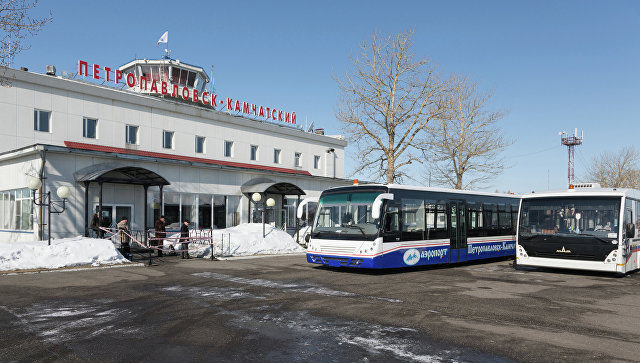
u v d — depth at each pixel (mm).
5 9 17109
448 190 18156
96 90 27594
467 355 6473
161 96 35156
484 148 40344
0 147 23875
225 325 8109
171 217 27047
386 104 33844
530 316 9000
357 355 6453
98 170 22844
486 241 19641
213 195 29625
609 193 14836
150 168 25922
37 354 6402
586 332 7789
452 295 11352
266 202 30406
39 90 25453
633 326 8250
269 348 6758
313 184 36938
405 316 8922
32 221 21672
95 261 16844
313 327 8016
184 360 6188
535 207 16188
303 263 18484
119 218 24359
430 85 33594
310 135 42406
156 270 15828
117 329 7785
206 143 33375
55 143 25906
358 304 10086
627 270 14703
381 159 34438
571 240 15164
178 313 9047
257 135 37281
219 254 21391
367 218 15281
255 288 12156
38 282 12914
